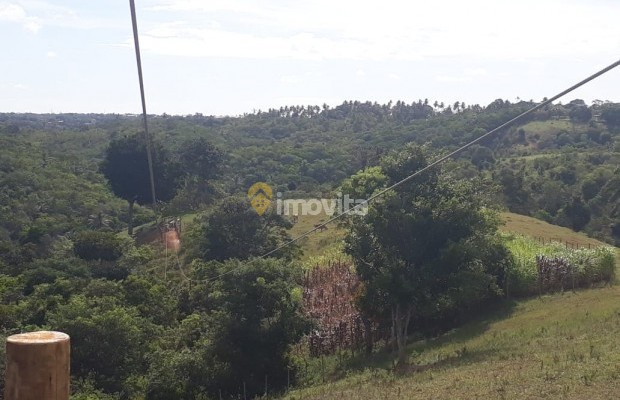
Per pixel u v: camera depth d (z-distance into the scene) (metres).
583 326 20.89
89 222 70.19
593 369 14.67
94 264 41.75
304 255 50.41
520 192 66.00
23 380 2.48
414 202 24.75
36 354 2.49
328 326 29.67
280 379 26.12
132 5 6.24
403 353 24.30
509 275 30.88
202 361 25.39
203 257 44.50
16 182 72.31
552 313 25.53
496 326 25.77
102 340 25.34
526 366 16.39
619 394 12.69
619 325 19.88
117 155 69.56
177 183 72.19
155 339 28.75
